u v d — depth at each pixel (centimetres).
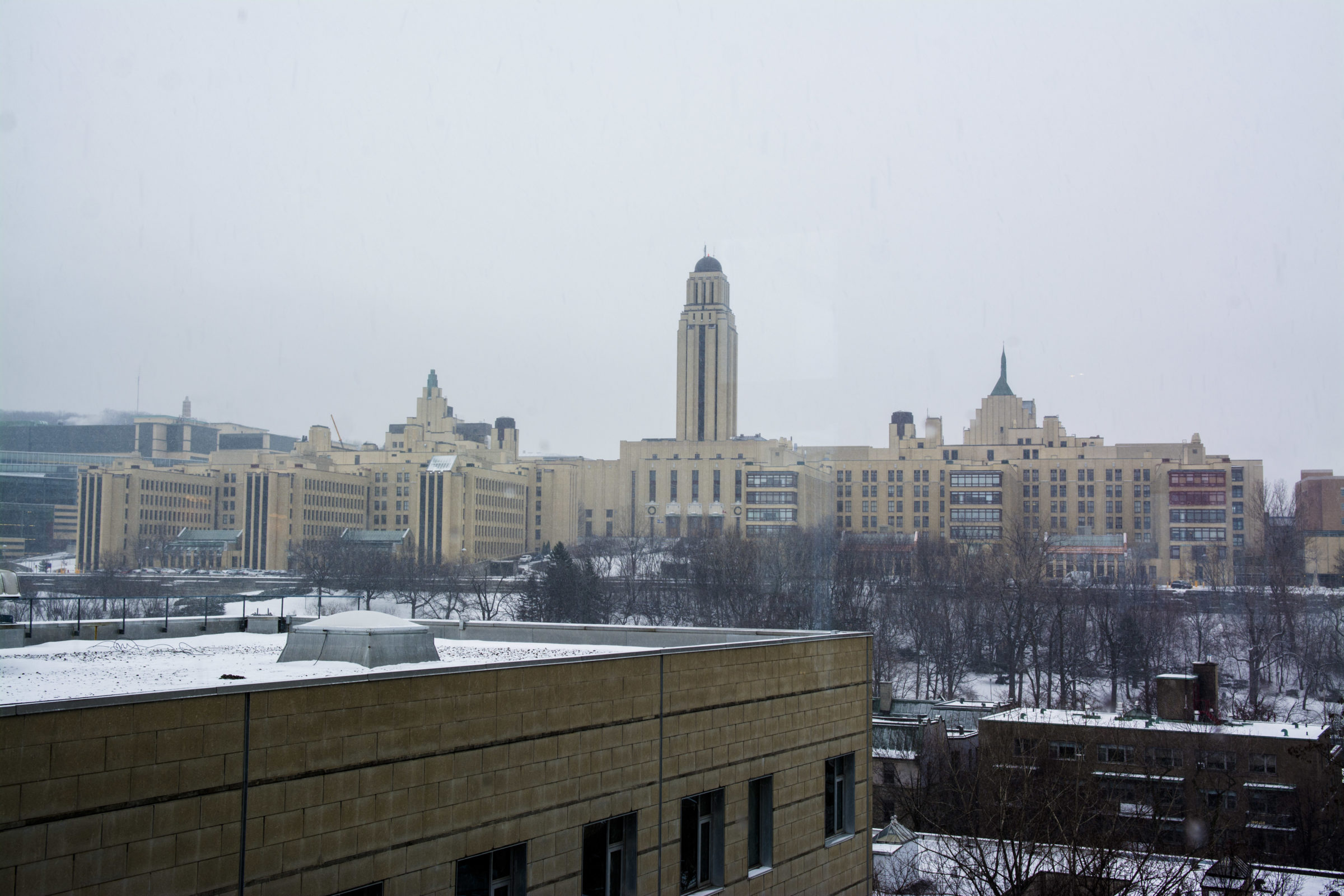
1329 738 5059
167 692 1163
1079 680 11012
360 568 11900
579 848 1723
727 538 14062
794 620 11125
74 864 1069
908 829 4584
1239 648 11731
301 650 1866
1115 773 5262
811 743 2428
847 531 19862
